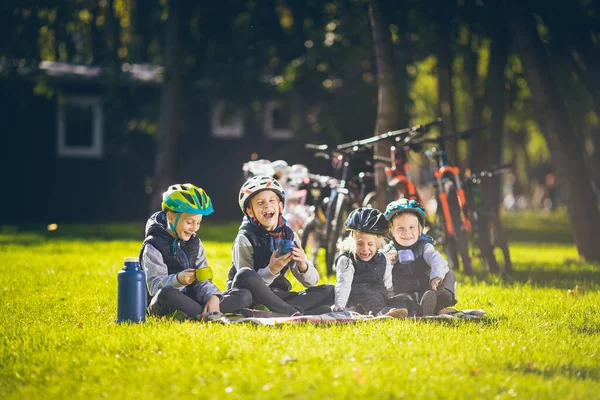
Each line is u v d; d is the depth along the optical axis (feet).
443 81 89.81
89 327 27.68
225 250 66.54
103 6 96.27
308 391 18.93
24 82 117.08
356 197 48.21
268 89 110.11
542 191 228.02
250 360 21.91
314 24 95.35
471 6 73.56
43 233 87.97
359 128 108.78
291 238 30.50
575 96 93.97
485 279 45.39
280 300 29.50
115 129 122.93
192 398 18.70
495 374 20.84
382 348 23.35
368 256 30.14
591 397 18.95
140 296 28.43
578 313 32.12
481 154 75.66
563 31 70.28
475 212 47.91
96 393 19.43
